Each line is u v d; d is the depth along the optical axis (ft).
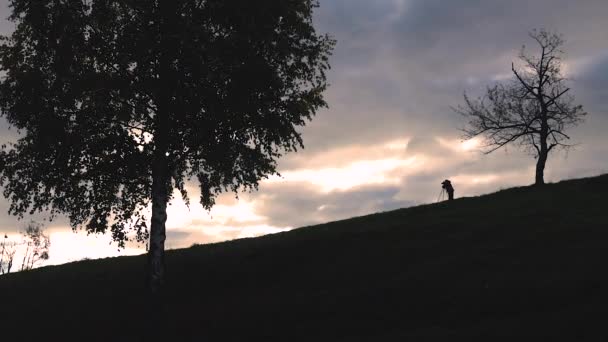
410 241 103.14
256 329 71.77
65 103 91.76
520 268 76.23
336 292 80.64
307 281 89.92
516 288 68.33
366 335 64.08
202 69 89.61
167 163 98.12
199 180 109.29
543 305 62.80
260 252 114.93
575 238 86.43
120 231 96.84
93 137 95.71
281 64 101.96
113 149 94.79
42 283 123.54
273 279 95.14
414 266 86.43
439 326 62.34
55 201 96.73
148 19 92.99
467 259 84.43
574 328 53.98
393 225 121.19
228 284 96.94
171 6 92.63
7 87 93.45
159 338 74.74
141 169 96.17
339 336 65.10
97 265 138.72
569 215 103.50
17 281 132.36
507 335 55.06
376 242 107.04
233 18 96.89
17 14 94.89
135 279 111.04
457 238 99.09
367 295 76.13
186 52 90.07
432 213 130.41
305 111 102.73
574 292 64.03
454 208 132.77
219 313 79.92
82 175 96.12
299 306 76.89
